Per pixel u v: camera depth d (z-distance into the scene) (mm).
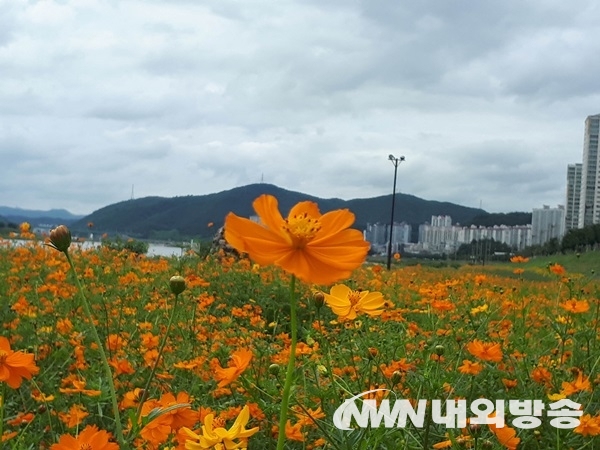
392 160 21312
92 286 6160
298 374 2895
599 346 3822
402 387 2811
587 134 71312
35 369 1789
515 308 5250
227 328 4875
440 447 2186
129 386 3021
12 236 10352
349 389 2652
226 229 1223
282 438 1228
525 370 3197
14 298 5605
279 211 1280
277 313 7422
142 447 2035
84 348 3738
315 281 1189
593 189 69875
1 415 1883
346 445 2018
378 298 2252
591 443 2527
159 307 5387
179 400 1718
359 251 1232
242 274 8898
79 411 2584
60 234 1572
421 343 3697
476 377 3010
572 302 3695
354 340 3568
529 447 2635
